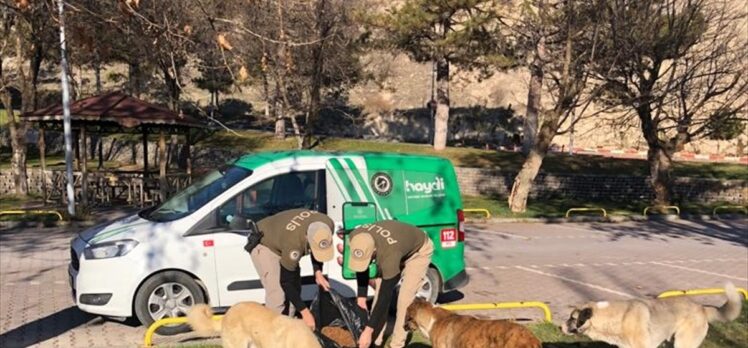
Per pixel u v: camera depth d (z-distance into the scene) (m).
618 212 24.44
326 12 20.20
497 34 27.45
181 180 22.50
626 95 23.91
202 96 46.78
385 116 51.34
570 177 29.09
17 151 23.62
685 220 24.00
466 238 17.36
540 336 7.38
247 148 32.97
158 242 7.43
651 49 22.31
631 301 6.61
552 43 22.80
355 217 8.00
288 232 5.86
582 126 45.53
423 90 55.12
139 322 7.99
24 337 7.36
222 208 7.70
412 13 25.72
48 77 44.88
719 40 24.12
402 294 6.46
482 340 5.29
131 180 21.86
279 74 18.55
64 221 16.97
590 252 15.54
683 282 12.07
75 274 7.56
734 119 24.06
